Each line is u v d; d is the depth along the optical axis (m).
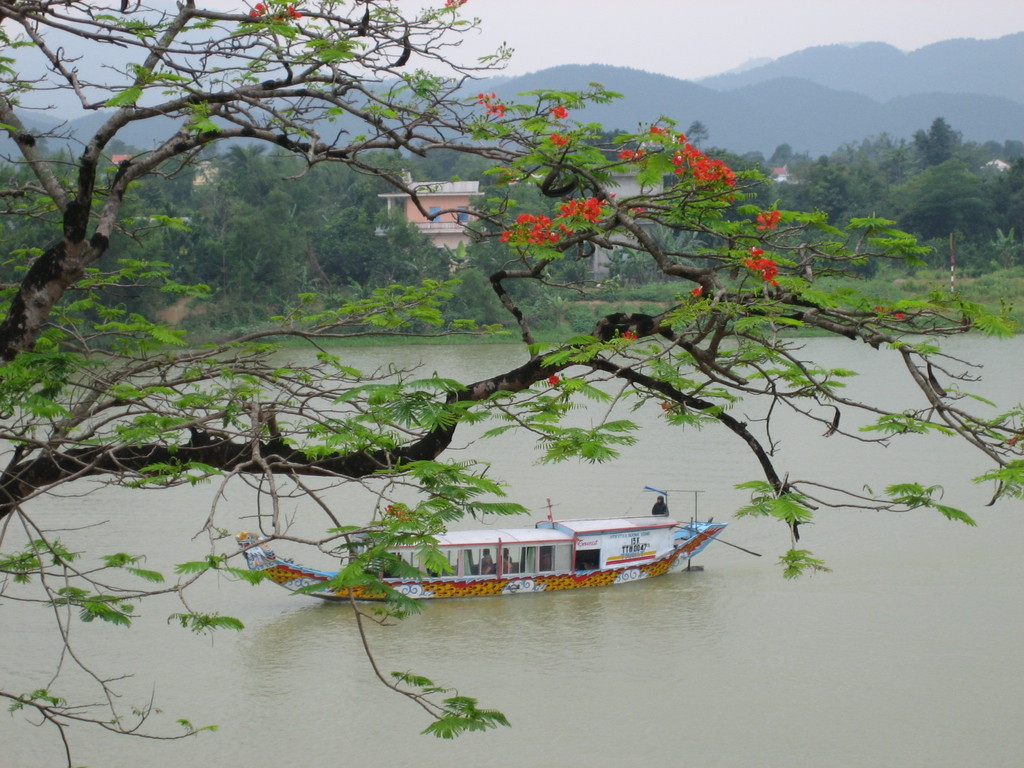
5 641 22.66
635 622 24.73
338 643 23.36
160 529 29.08
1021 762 17.69
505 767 17.64
